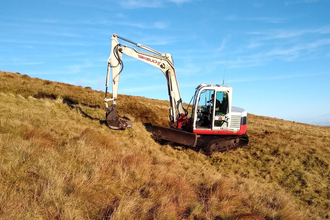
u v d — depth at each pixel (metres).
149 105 19.83
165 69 11.06
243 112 11.12
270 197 5.96
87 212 3.79
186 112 11.39
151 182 5.49
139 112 16.53
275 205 5.52
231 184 6.52
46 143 6.16
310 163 10.33
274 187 7.68
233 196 5.54
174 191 5.23
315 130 24.34
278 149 11.89
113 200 4.36
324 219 5.78
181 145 10.84
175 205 4.65
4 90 12.80
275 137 15.31
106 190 4.55
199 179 6.79
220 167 9.10
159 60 10.92
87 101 15.73
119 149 7.66
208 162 9.55
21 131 6.64
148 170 6.08
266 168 9.59
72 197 4.00
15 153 4.99
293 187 7.89
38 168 4.64
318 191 7.70
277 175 8.88
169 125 15.61
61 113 11.31
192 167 8.21
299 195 7.28
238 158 10.42
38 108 10.87
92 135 7.88
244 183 7.01
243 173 8.81
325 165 10.24
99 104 15.76
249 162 10.15
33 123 8.20
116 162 6.08
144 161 6.82
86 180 4.64
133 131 11.20
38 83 17.25
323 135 21.08
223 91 10.30
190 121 11.09
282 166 9.87
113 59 10.12
